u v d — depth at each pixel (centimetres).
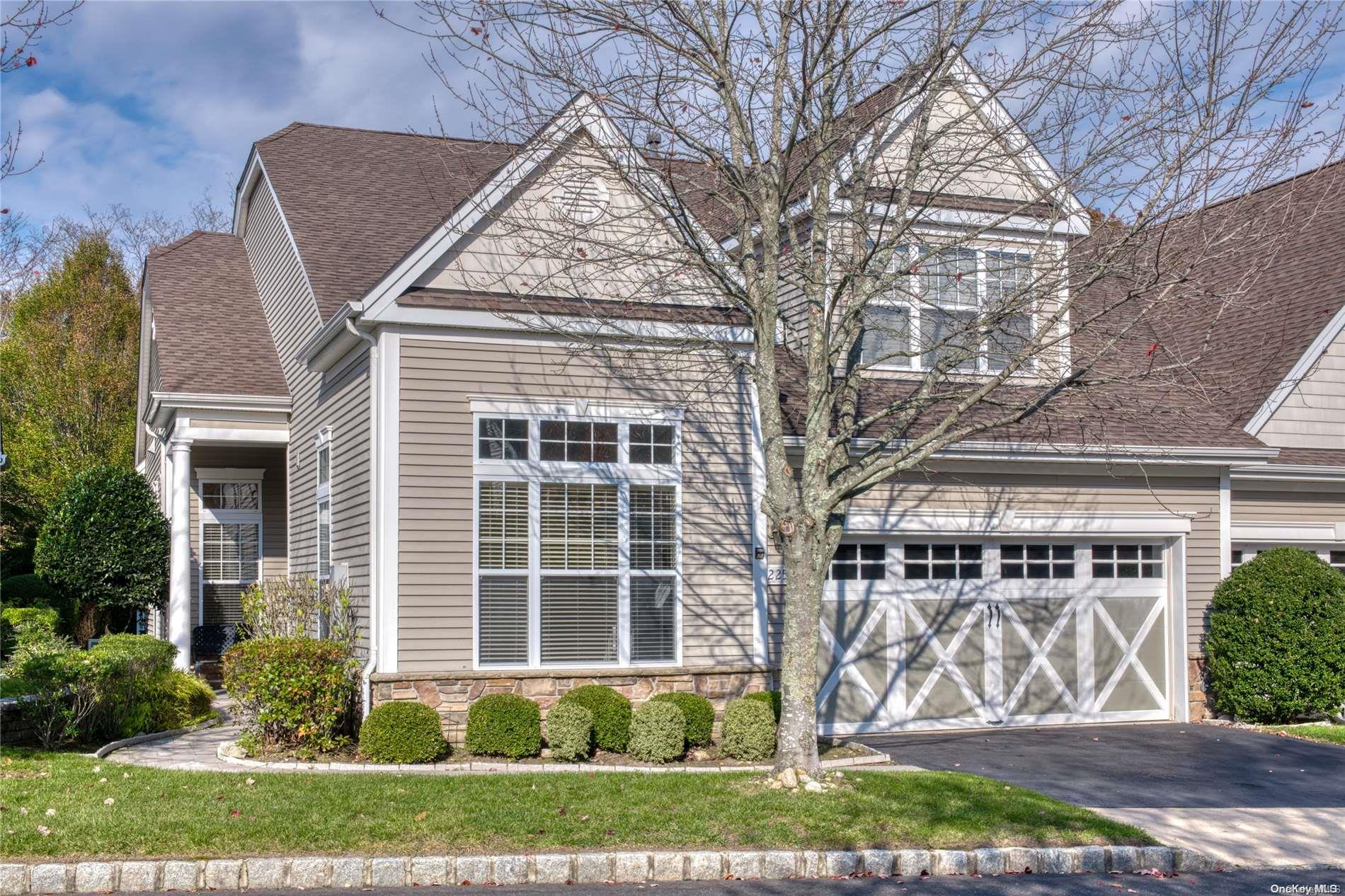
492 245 1373
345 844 882
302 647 1280
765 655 1436
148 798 977
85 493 2080
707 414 1441
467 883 864
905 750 1409
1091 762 1336
